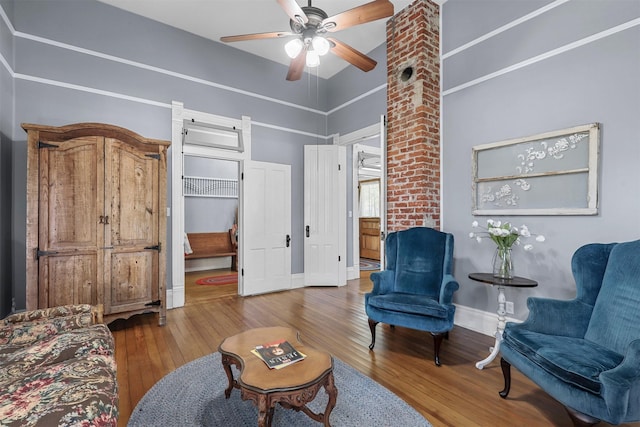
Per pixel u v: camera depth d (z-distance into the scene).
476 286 3.04
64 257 2.70
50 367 1.36
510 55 2.75
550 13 2.49
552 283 2.49
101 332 1.75
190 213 6.30
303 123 5.01
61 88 3.17
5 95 2.80
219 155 4.16
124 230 2.95
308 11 2.39
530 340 1.69
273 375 1.42
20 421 0.96
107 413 1.11
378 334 2.93
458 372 2.21
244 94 4.41
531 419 1.69
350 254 5.39
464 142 3.14
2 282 2.78
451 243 2.76
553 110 2.47
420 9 3.29
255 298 4.20
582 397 1.35
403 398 1.89
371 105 4.36
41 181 2.61
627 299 1.64
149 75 3.66
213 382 2.06
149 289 3.08
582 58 2.32
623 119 2.13
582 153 2.31
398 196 3.58
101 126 2.85
